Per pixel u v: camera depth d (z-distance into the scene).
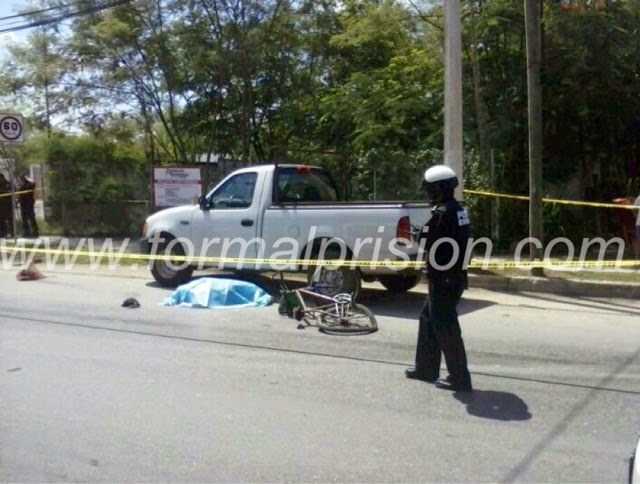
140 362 7.65
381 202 10.62
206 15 19.80
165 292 11.98
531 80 12.38
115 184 21.36
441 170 6.67
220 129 21.31
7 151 24.22
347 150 18.98
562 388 6.83
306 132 21.11
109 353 8.01
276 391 6.69
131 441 5.47
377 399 6.48
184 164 19.59
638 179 17.92
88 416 6.00
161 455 5.21
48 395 6.55
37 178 21.89
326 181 12.33
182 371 7.32
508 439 5.56
